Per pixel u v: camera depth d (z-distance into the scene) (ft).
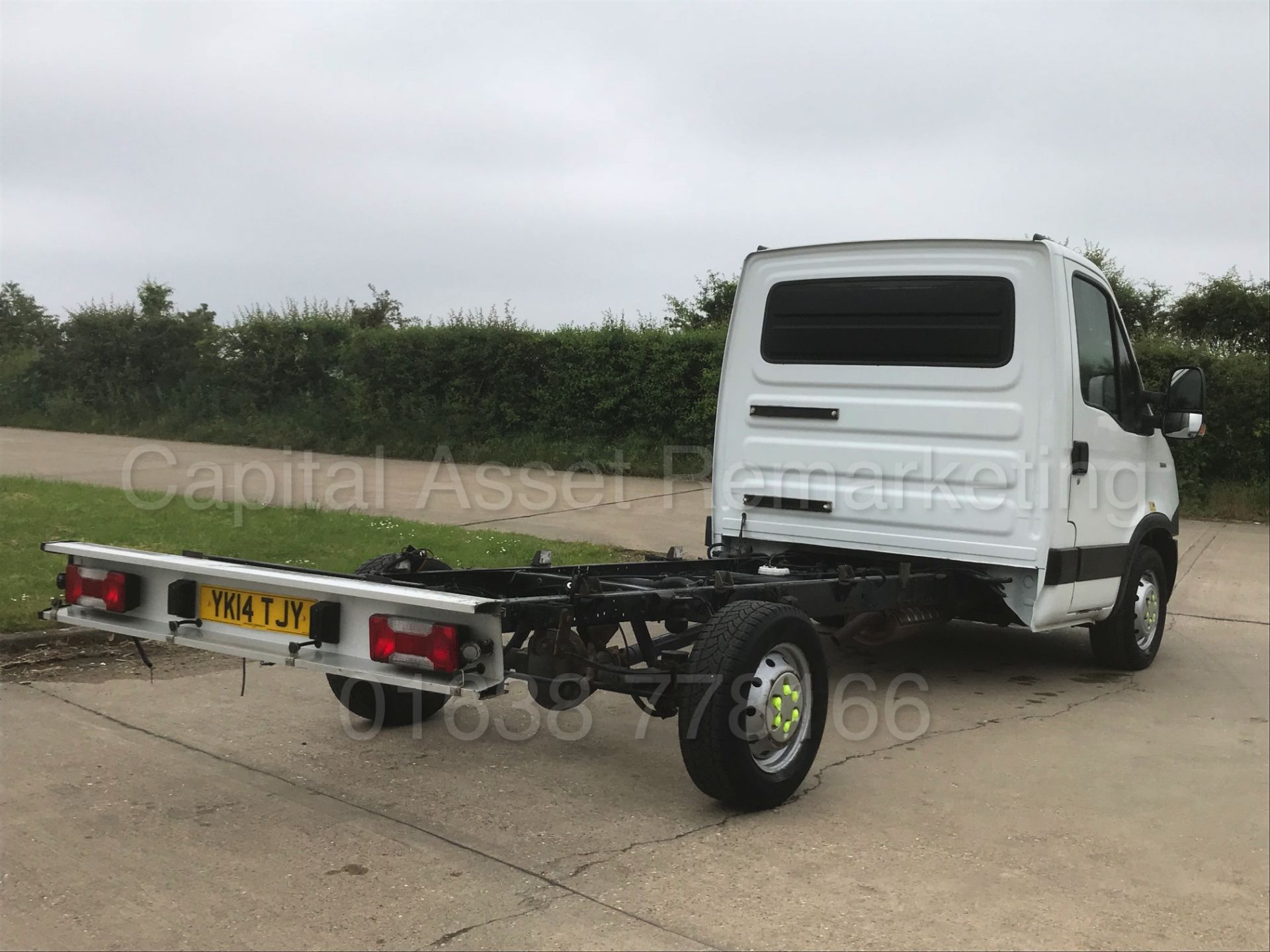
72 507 36.42
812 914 11.76
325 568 29.17
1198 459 53.01
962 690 21.98
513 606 13.35
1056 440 19.54
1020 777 16.57
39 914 11.30
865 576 19.10
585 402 65.72
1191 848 13.92
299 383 76.48
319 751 16.85
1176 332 70.54
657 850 13.42
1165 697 21.58
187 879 12.23
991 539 19.99
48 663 21.09
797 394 22.11
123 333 82.74
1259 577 36.24
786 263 22.33
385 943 10.88
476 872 12.62
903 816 14.82
